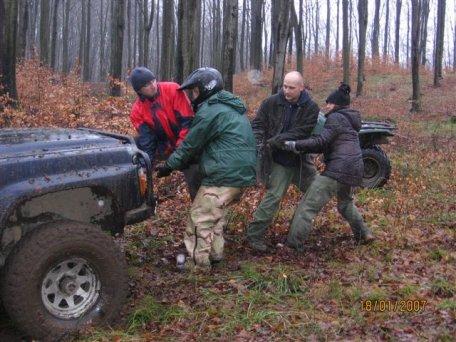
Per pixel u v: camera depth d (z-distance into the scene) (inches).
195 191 223.0
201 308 173.9
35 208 164.9
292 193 301.3
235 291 185.8
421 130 648.4
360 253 226.4
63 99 489.7
